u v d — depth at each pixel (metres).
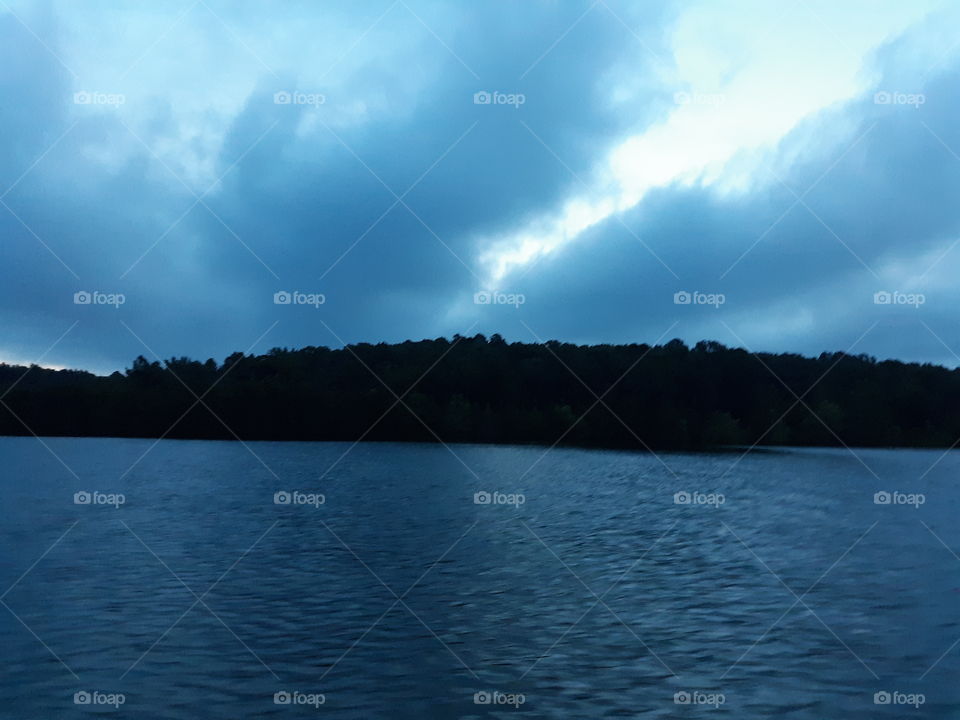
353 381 113.50
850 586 26.16
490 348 112.56
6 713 15.25
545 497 55.47
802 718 15.38
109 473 70.94
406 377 110.12
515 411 107.94
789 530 40.25
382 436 107.81
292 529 38.25
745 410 110.19
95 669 17.50
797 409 110.38
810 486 67.44
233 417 110.69
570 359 111.50
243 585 25.39
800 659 18.55
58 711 15.34
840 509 50.88
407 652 18.66
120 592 24.38
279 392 110.56
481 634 20.12
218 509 46.34
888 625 21.38
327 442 109.19
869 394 113.44
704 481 70.56
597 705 15.77
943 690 16.78
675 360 111.50
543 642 19.56
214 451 97.69
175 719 15.01
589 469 81.94
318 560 29.84
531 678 17.14
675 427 106.50
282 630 20.34
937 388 116.06
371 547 32.97
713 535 38.16
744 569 29.03
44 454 92.94
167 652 18.58
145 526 39.09
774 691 16.64
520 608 22.75
